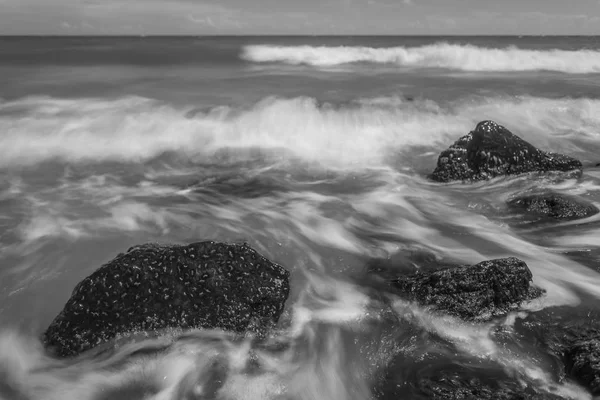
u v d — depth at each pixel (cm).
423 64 2819
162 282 547
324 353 533
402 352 529
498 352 520
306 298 639
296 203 1011
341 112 1532
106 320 527
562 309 595
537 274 690
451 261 743
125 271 546
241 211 964
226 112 1526
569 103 1730
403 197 1039
